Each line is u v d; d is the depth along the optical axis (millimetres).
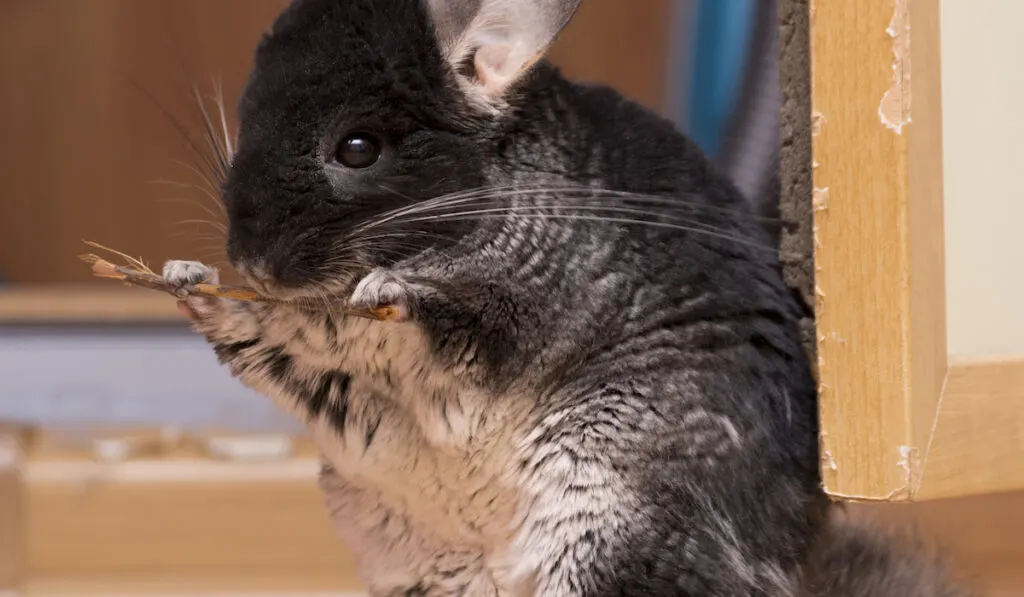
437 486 847
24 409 1055
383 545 864
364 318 827
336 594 1018
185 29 1131
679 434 828
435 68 825
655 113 874
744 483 827
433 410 835
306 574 1027
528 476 837
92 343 1075
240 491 1027
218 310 840
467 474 842
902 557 880
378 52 822
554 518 831
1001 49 825
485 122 833
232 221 820
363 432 845
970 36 817
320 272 820
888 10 791
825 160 803
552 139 840
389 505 860
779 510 831
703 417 829
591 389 833
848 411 805
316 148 819
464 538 853
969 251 819
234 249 819
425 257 826
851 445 805
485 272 828
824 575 858
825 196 804
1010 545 970
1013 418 824
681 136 867
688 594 820
